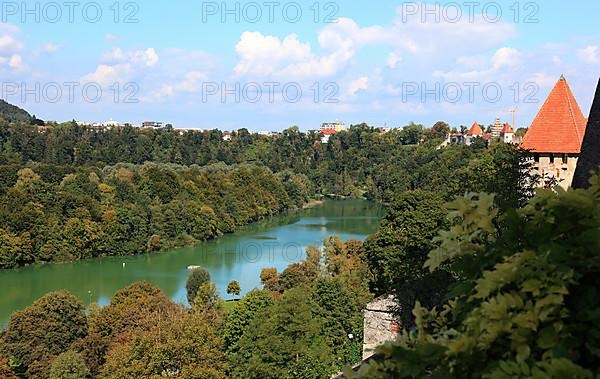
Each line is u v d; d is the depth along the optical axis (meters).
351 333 44.00
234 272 76.81
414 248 30.66
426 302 15.86
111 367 36.41
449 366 5.01
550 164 33.22
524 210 5.60
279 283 65.75
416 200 31.67
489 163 29.86
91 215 94.06
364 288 50.72
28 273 79.94
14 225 86.00
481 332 4.89
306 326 35.25
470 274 5.80
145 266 83.38
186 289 64.88
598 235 4.93
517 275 4.93
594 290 4.81
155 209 97.69
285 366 34.62
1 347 45.38
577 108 33.88
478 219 5.94
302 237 97.62
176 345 35.78
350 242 69.44
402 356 5.15
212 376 35.12
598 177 5.39
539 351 4.79
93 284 72.31
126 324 48.25
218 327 44.53
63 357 41.56
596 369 4.52
